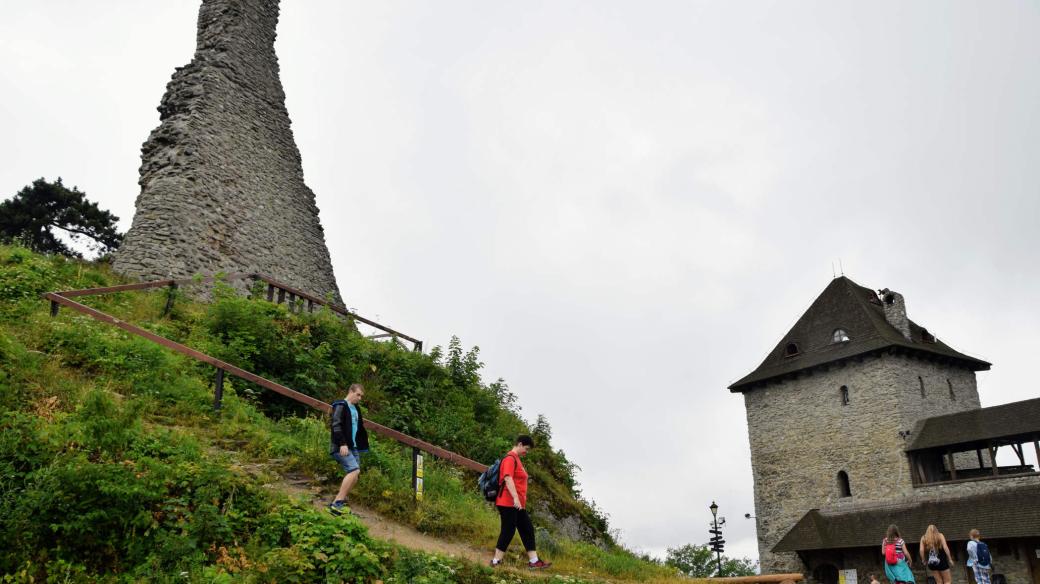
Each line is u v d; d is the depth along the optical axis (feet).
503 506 27.07
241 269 66.59
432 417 49.29
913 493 104.37
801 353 126.00
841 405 117.19
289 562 20.22
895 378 111.45
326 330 51.44
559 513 50.21
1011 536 85.61
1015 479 93.50
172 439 26.08
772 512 122.21
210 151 67.31
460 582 24.00
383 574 22.03
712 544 101.14
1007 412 98.43
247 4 78.43
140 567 19.11
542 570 28.27
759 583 35.37
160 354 36.06
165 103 69.82
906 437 107.86
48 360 31.19
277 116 79.92
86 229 107.14
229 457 27.32
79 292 40.78
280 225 74.84
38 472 20.24
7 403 24.76
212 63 71.92
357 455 27.22
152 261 57.36
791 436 122.83
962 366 122.93
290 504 24.02
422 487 32.58
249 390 37.04
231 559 20.15
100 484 20.16
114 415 23.82
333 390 44.29
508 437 56.13
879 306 128.36
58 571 18.31
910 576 41.93
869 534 101.86
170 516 21.08
